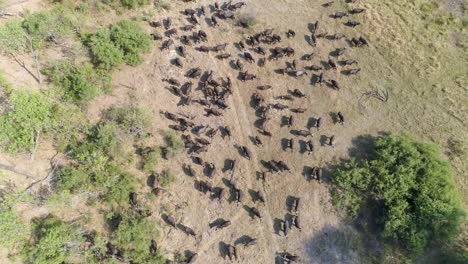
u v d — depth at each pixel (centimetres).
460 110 3141
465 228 2773
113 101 3095
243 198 2886
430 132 3075
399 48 3334
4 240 2531
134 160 2950
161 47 3262
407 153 2867
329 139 3048
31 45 3036
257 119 3102
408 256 2705
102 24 3309
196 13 3391
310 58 3269
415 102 3167
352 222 2822
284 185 2928
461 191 2903
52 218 2727
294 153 3014
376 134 3062
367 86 3216
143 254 2680
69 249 2600
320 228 2817
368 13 3434
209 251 2761
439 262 2688
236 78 3212
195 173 2927
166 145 3002
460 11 3500
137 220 2745
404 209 2727
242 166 2975
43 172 2848
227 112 3120
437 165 2827
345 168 2927
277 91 3181
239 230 2811
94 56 3138
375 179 2819
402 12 3472
